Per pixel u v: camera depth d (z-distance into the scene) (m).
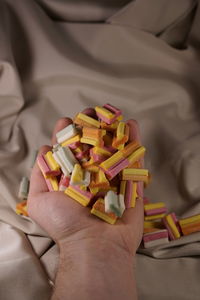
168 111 0.55
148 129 0.53
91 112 0.47
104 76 0.54
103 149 0.43
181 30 0.56
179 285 0.40
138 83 0.55
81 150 0.44
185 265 0.42
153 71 0.55
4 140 0.51
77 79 0.54
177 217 0.47
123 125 0.44
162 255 0.43
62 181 0.42
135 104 0.55
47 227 0.41
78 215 0.41
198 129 0.53
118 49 0.56
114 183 0.44
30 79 0.54
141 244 0.44
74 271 0.38
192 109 0.55
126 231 0.40
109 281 0.37
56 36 0.55
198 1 0.54
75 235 0.40
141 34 0.55
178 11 0.55
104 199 0.41
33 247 0.43
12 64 0.52
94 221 0.40
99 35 0.55
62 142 0.45
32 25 0.54
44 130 0.52
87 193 0.41
